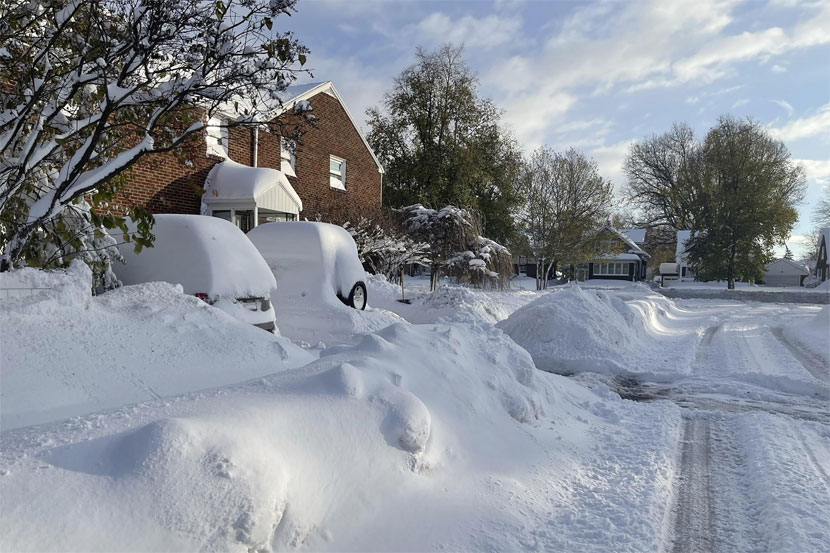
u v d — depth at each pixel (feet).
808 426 19.26
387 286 58.39
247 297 25.00
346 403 10.62
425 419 11.09
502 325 38.29
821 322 49.16
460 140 125.29
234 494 7.38
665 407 21.59
